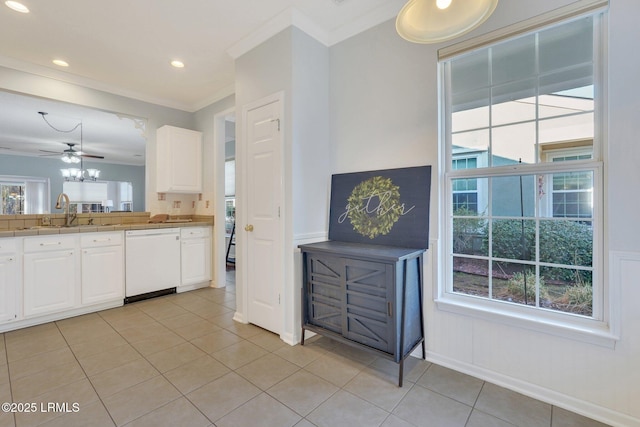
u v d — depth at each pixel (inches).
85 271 120.6
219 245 162.2
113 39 107.7
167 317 118.9
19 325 107.3
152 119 162.7
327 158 109.5
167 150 156.9
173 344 95.6
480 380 76.2
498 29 73.4
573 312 68.4
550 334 67.4
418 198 87.0
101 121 196.4
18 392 70.8
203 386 73.5
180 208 173.3
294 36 96.7
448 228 84.8
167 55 119.1
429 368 81.8
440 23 52.4
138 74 135.3
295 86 97.1
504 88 76.8
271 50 102.4
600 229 64.0
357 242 99.0
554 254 70.9
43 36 105.1
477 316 76.7
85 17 94.8
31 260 108.3
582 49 66.9
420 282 85.0
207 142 167.2
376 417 63.1
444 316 82.7
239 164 115.1
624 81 59.1
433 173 85.0
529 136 73.5
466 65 82.5
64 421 61.4
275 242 102.0
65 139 247.6
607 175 61.9
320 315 91.4
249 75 110.9
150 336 101.3
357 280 81.2
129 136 237.8
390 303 74.5
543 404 67.2
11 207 287.6
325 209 108.8
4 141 251.9
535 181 73.2
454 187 85.1
